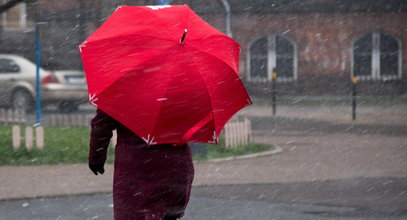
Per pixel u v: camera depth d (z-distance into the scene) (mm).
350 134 18547
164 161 4820
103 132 4828
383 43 42000
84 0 38219
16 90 25703
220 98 4703
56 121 20422
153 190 4812
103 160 4953
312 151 14758
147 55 4578
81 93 25391
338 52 41906
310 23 42125
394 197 9312
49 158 12906
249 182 10531
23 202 8914
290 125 21656
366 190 9844
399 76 41625
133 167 4805
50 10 38312
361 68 42000
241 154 14336
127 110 4539
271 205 8727
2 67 25766
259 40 42375
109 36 4680
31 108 25766
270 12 42188
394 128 20234
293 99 37219
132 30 4695
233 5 42000
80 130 18141
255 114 26281
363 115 25750
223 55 4766
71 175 11141
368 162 12891
